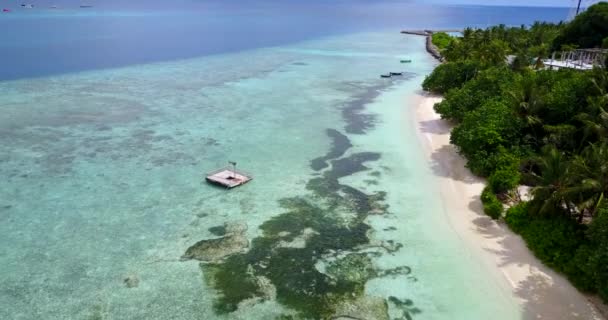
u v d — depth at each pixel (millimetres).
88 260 25219
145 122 48062
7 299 22156
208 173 36000
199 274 24312
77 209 30375
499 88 45531
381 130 47531
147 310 21719
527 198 31031
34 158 38125
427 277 24484
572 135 33688
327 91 64125
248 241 27359
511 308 22203
